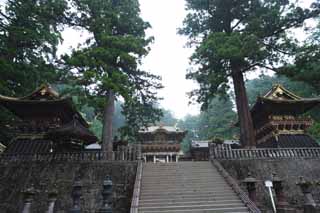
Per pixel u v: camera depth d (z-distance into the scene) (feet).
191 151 111.86
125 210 40.16
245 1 63.57
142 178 41.63
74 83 49.37
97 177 44.60
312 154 51.78
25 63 63.46
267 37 59.00
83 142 53.31
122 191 42.47
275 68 59.77
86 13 58.03
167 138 113.29
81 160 47.16
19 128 57.21
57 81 56.95
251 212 30.09
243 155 51.01
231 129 133.49
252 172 47.73
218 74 59.93
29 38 61.93
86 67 50.06
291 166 49.08
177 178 41.50
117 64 58.49
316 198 44.06
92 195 41.83
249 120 62.69
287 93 65.87
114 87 48.49
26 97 57.82
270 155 51.37
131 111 66.74
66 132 47.34
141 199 34.30
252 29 58.59
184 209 31.60
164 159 114.01
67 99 55.77
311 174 47.75
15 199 41.78
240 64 61.93
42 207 40.55
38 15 60.64
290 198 43.68
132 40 55.06
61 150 50.29
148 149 111.45
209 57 59.52
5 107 57.88
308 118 65.41
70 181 44.06
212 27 69.87
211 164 48.29
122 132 67.46
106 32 56.70
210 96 64.49
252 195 35.37
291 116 65.87
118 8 61.31
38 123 57.93
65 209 40.29
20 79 60.49
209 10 68.49
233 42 55.47
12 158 47.62
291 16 56.08
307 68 54.80
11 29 59.88
